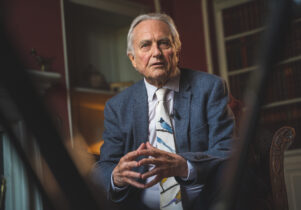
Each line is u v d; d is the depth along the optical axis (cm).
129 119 152
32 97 12
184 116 146
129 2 523
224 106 146
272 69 12
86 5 477
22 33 400
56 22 435
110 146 154
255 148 154
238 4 494
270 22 11
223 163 122
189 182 118
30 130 13
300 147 419
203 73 157
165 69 146
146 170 141
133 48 153
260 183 136
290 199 412
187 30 539
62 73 431
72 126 397
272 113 440
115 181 126
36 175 16
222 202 19
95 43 555
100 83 516
